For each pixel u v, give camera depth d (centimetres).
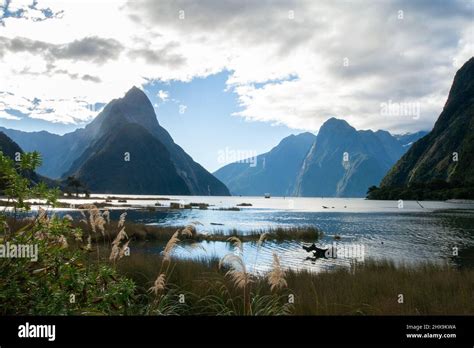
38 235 480
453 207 11906
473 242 3653
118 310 538
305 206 14188
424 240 3809
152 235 3422
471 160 18088
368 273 1420
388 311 832
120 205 10200
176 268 1201
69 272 460
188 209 9881
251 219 6738
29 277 445
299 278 1313
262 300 773
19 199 463
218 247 3131
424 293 1059
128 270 1130
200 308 806
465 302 940
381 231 4753
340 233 4488
